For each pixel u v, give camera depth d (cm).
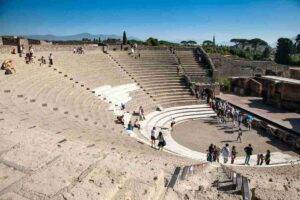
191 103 4628
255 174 1680
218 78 5797
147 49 5919
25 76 2917
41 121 1792
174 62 5650
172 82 4991
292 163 2772
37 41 5022
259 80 5584
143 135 3128
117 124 2997
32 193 706
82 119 2486
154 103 4300
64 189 729
